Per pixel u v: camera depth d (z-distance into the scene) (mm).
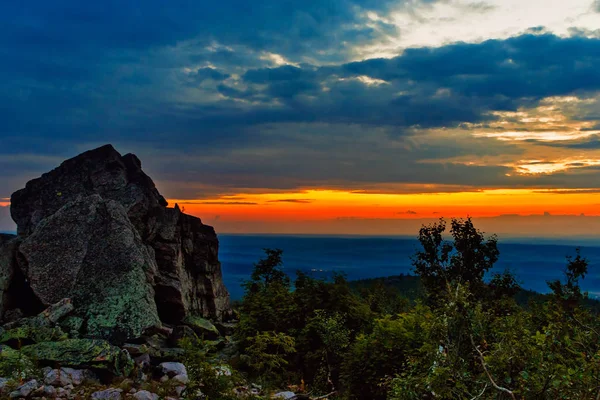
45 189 26750
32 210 25922
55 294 19500
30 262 20156
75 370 13031
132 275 20703
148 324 19281
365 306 25391
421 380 9969
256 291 31047
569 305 11594
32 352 13430
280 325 23891
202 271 30078
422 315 16234
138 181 28641
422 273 19141
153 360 17219
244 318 24250
